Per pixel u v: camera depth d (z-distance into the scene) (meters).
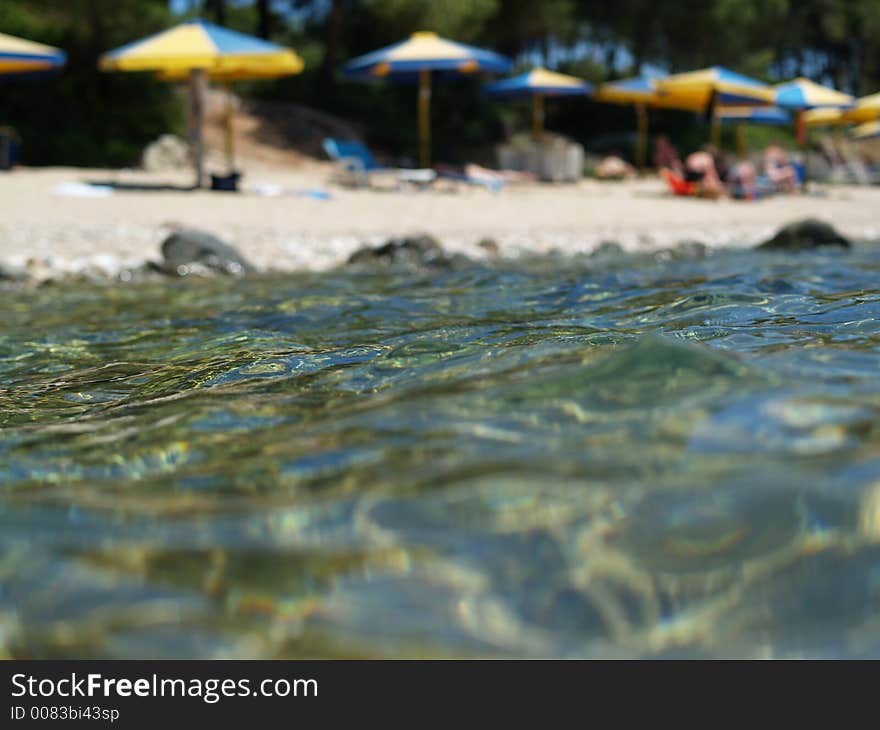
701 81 22.25
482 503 1.23
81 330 4.45
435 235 10.65
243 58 16.48
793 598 0.98
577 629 0.96
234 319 4.57
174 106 25.69
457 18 29.89
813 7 48.44
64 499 1.45
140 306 5.56
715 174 19.20
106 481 1.56
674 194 19.70
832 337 2.54
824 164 32.62
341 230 10.90
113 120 24.36
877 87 54.12
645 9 37.84
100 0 23.53
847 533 1.08
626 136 37.28
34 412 2.41
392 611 1.00
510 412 1.64
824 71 56.91
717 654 0.91
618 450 1.37
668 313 3.46
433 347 2.84
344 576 1.08
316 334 3.71
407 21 29.97
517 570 1.05
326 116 30.88
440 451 1.47
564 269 7.00
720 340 2.55
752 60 40.34
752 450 1.33
